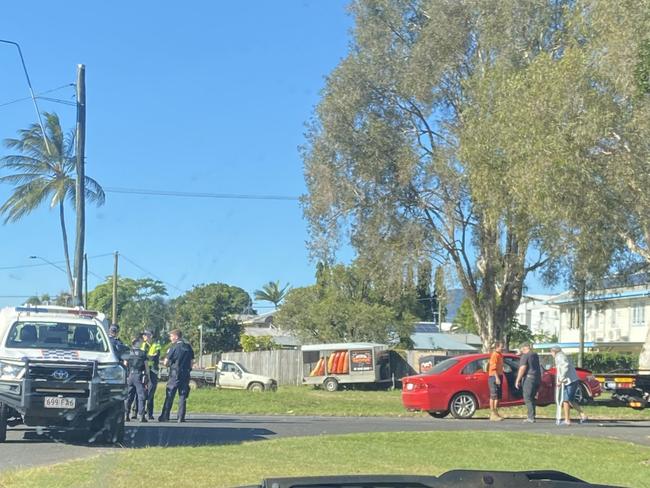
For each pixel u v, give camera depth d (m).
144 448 11.56
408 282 34.72
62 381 11.64
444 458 11.30
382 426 15.80
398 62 33.19
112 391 12.00
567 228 17.75
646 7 13.75
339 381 43.78
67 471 9.28
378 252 34.28
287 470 9.74
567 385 17.09
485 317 36.19
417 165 33.38
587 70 15.52
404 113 34.41
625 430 15.84
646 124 14.63
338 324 51.81
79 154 21.70
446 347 56.38
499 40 29.12
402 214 34.50
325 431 14.57
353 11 34.25
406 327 52.47
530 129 15.96
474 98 25.52
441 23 31.56
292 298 53.34
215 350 50.75
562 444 12.93
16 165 30.61
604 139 15.60
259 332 64.44
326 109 33.78
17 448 11.58
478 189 21.41
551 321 73.50
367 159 33.56
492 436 13.62
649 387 23.05
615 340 52.88
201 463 10.07
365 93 33.75
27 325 12.68
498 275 36.19
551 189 15.74
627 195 15.88
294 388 44.59
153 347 16.55
